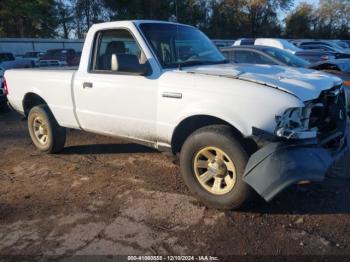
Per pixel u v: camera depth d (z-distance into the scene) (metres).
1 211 3.76
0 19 38.88
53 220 3.54
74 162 5.23
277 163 3.05
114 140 6.27
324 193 3.91
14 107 6.06
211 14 50.56
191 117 3.66
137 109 4.09
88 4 45.50
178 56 4.30
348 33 56.81
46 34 44.09
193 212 3.60
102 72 4.45
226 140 3.37
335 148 3.78
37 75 5.36
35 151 5.88
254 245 3.01
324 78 3.73
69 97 4.88
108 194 4.09
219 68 3.92
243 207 3.59
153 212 3.63
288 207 3.62
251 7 52.47
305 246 2.97
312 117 3.48
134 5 44.06
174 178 4.49
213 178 3.66
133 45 4.19
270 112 3.15
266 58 7.83
